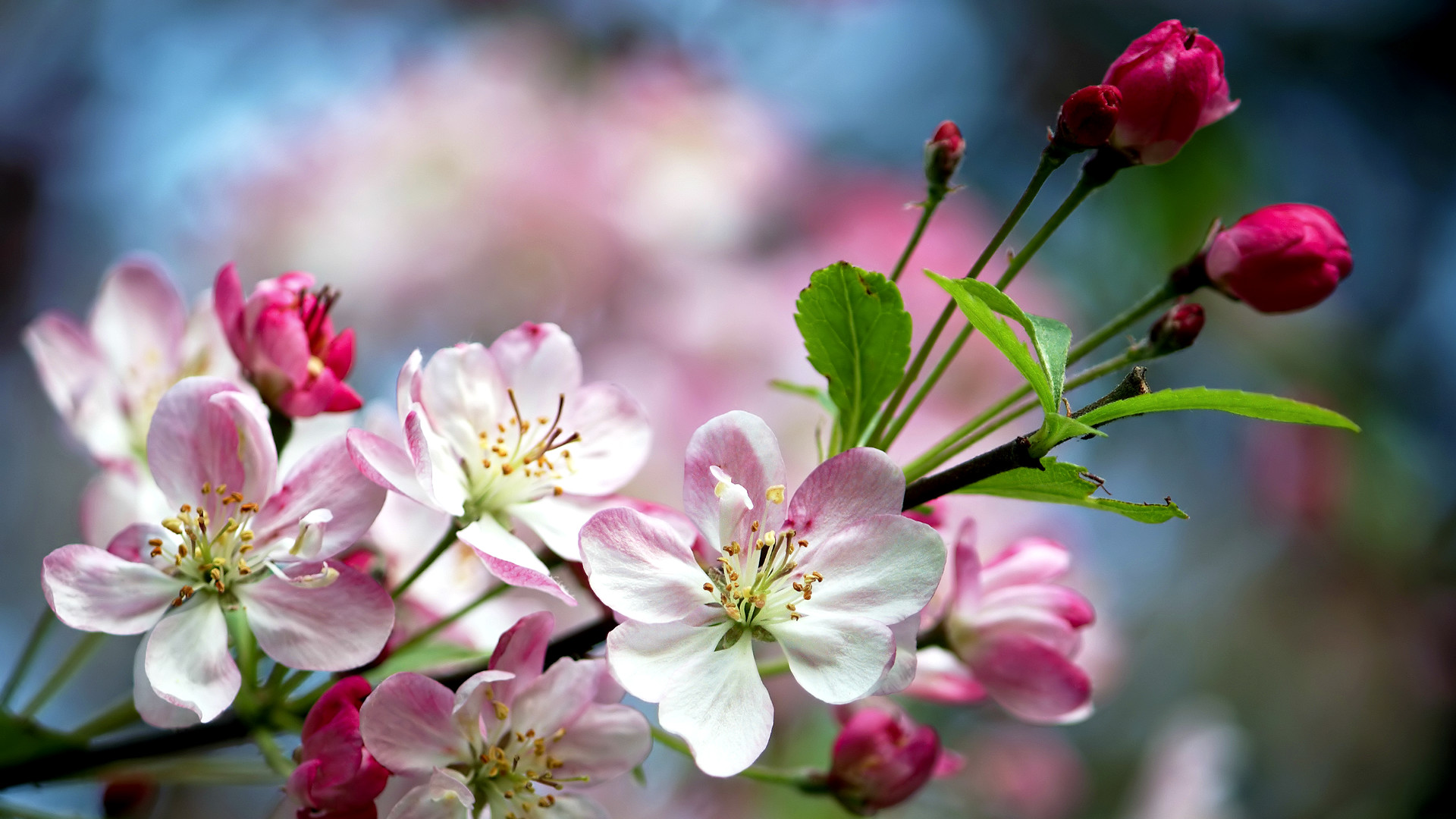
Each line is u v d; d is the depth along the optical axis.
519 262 3.96
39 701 2.17
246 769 2.13
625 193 4.02
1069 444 4.67
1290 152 4.87
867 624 1.66
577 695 1.76
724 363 3.69
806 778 2.14
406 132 3.99
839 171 4.39
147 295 2.41
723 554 1.70
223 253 3.99
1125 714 5.11
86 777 2.00
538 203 3.95
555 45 4.41
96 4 5.52
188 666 1.73
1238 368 4.58
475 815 1.72
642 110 4.16
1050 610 2.10
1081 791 4.56
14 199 5.29
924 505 1.96
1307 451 4.67
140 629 1.75
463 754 1.72
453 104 4.04
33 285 5.30
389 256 3.93
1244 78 4.92
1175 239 4.24
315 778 1.65
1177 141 1.84
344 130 4.03
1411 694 4.91
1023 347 1.68
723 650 1.68
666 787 3.78
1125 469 5.05
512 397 1.90
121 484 2.29
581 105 4.21
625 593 1.65
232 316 1.98
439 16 5.03
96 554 1.76
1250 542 5.02
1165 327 1.96
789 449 3.55
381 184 3.96
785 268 3.88
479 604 1.98
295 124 4.12
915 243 1.97
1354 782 4.98
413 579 1.85
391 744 1.67
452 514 1.77
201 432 1.81
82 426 2.28
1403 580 4.81
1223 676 5.13
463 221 3.95
